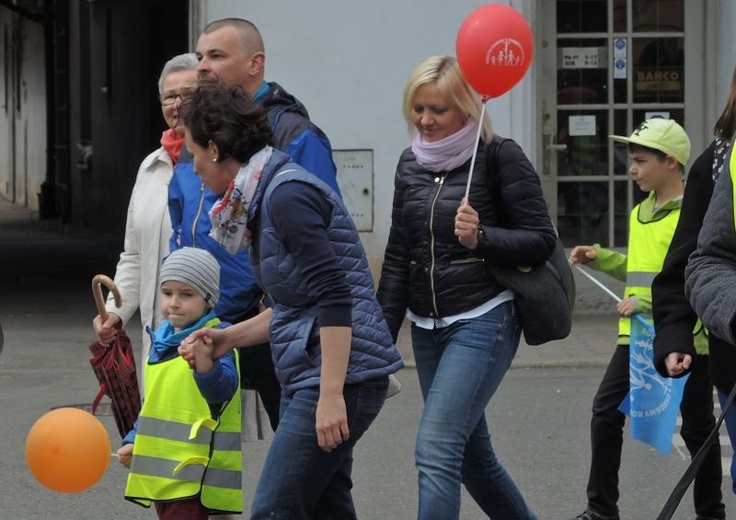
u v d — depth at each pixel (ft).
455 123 30.19
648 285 34.99
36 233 147.13
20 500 40.63
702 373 35.09
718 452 35.73
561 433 48.80
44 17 163.73
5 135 205.57
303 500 26.63
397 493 41.04
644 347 34.14
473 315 30.04
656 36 74.64
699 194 28.86
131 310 34.71
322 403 25.75
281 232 25.91
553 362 62.39
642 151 35.55
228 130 26.35
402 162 31.19
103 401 55.42
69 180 158.10
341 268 25.94
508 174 29.91
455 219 29.53
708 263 24.08
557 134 74.74
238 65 32.01
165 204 34.14
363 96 71.31
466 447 31.24
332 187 31.04
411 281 30.94
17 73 192.85
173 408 29.17
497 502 31.68
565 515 38.50
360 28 71.05
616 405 35.50
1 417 52.60
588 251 37.37
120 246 128.67
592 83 74.74
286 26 70.95
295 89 71.26
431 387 29.96
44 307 84.28
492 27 29.32
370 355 26.35
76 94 153.48
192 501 29.27
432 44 71.15
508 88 29.89
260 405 34.35
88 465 28.66
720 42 74.28
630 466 43.98
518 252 29.48
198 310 29.58
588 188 75.15
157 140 123.85
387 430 49.39
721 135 28.35
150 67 124.47
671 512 22.44
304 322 26.23
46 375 61.77
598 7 74.43
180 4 115.75
